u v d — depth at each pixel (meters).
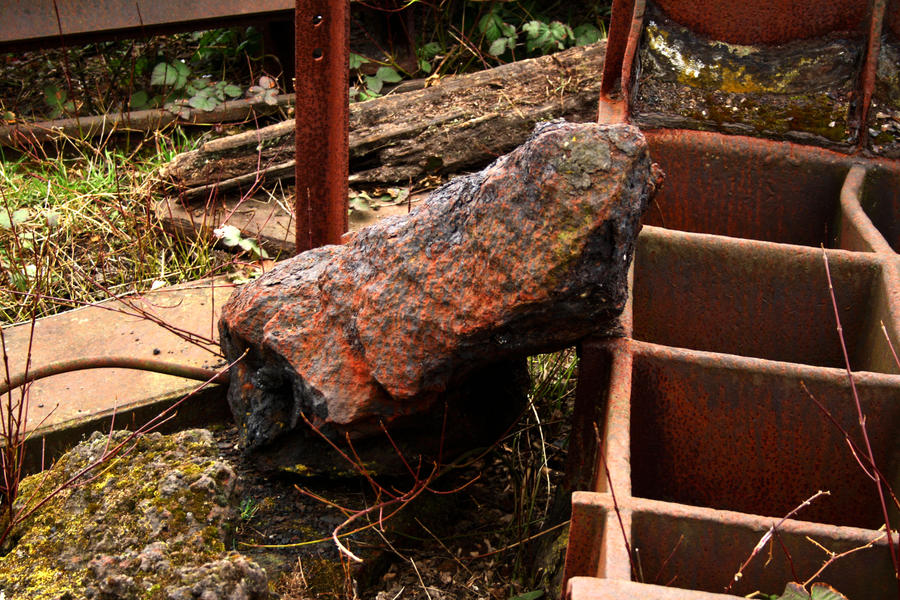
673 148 3.39
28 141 5.11
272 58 5.85
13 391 3.18
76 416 3.05
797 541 1.85
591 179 2.00
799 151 3.32
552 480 2.97
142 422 3.13
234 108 5.48
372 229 2.51
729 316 2.78
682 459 2.42
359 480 2.79
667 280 2.76
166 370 2.96
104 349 3.42
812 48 3.48
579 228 2.01
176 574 1.99
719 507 2.47
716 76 3.50
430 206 2.37
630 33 3.46
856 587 1.86
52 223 4.27
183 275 4.18
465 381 2.54
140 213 4.56
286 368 2.63
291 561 2.58
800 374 2.28
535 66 4.93
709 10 3.53
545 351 2.39
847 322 2.72
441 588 2.60
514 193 2.11
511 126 4.75
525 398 2.93
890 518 2.29
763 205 3.40
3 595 2.06
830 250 2.69
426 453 2.70
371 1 5.80
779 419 2.33
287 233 4.21
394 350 2.36
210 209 4.49
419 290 2.32
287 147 4.57
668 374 2.34
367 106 4.77
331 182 3.32
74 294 4.07
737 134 3.38
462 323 2.23
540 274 2.06
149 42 6.32
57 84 6.03
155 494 2.20
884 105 3.34
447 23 6.35
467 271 2.22
